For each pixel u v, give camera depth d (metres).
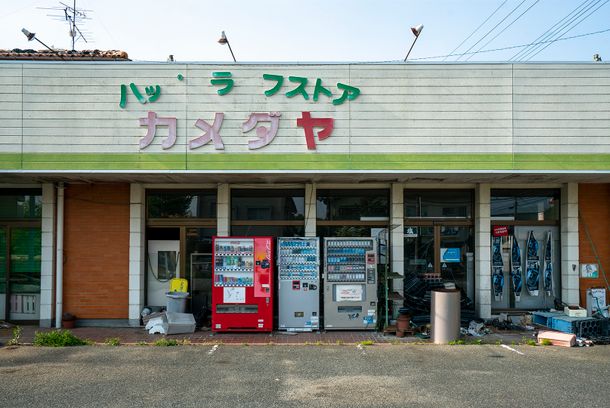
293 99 9.70
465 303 11.14
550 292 11.51
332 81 9.73
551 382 6.95
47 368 7.59
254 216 11.44
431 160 9.64
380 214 11.45
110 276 11.05
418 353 8.54
